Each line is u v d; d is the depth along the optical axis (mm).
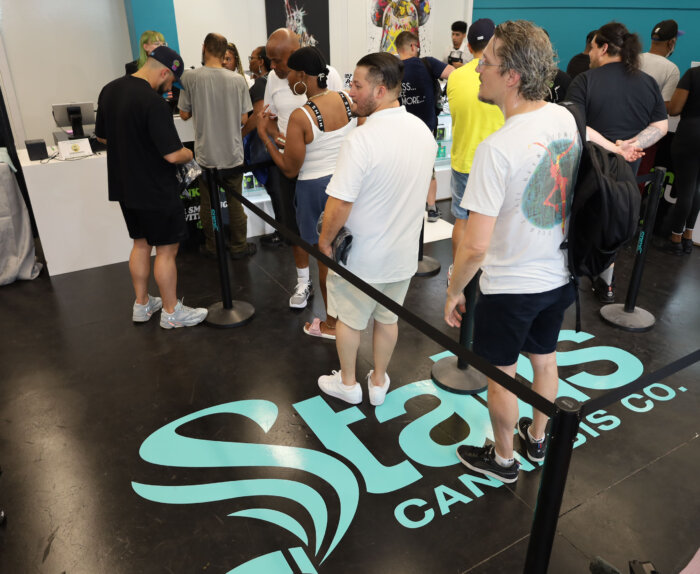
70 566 1748
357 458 2199
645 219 2977
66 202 3766
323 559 1770
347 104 2629
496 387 1874
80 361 2867
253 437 2314
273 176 3562
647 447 2248
